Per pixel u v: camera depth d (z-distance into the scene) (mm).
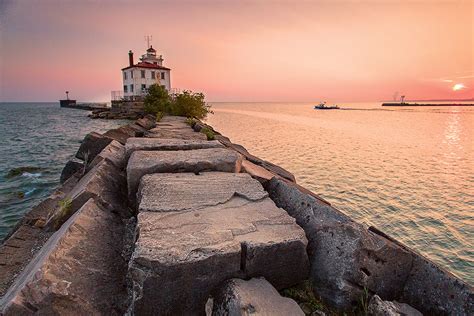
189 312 3002
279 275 3422
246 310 2664
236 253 3115
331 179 17016
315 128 48250
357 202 13492
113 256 3689
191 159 5664
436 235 10609
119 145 8617
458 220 11797
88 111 91188
